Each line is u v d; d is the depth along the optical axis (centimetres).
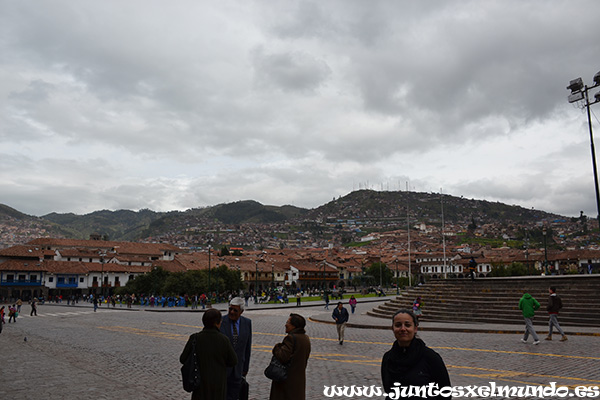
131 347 1797
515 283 2759
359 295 8469
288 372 600
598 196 2464
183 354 596
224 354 592
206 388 578
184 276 7206
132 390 987
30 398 912
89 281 9575
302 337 614
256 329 2484
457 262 15262
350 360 1387
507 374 1086
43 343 1950
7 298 8494
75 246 11494
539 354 1371
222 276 7894
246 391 694
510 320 2392
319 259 14988
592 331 1870
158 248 12688
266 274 11706
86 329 2688
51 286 8994
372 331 2389
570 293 2441
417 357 384
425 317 2744
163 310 5109
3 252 8950
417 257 17225
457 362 1265
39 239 11362
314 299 7200
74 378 1117
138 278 7712
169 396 938
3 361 1406
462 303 2780
